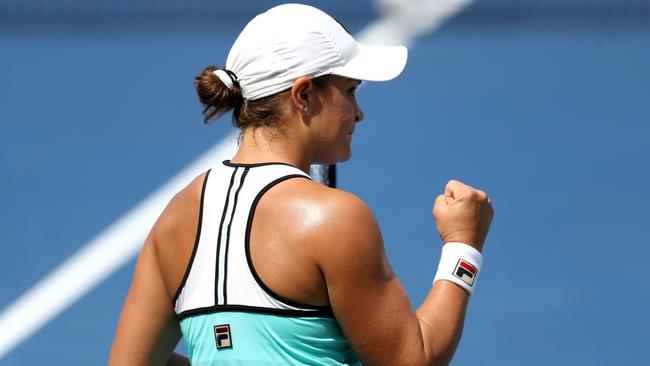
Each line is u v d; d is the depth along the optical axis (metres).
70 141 44.75
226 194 12.59
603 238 36.38
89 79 50.75
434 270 33.75
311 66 12.72
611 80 49.44
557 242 36.19
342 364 12.49
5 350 31.11
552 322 31.92
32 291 34.06
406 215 37.66
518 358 30.22
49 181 41.47
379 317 12.13
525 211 38.16
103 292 33.97
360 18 55.69
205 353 12.54
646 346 30.64
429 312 12.61
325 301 12.21
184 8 57.78
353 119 13.27
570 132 44.31
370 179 40.53
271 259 12.16
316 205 12.17
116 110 47.44
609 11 56.75
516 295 33.38
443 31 54.72
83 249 36.38
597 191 39.53
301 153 12.99
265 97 12.84
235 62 13.02
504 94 48.06
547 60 51.69
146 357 13.46
